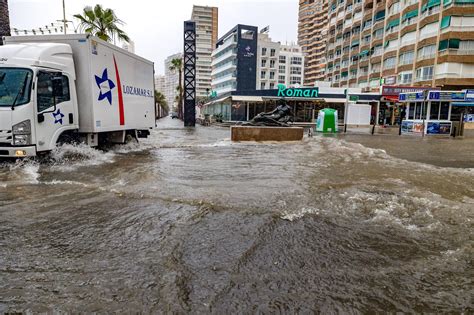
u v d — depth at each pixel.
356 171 8.35
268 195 5.70
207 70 151.25
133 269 3.08
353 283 2.90
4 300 2.59
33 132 7.81
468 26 38.62
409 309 2.54
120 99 11.68
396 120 40.81
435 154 12.28
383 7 55.56
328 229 4.16
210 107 58.88
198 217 4.53
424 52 43.28
